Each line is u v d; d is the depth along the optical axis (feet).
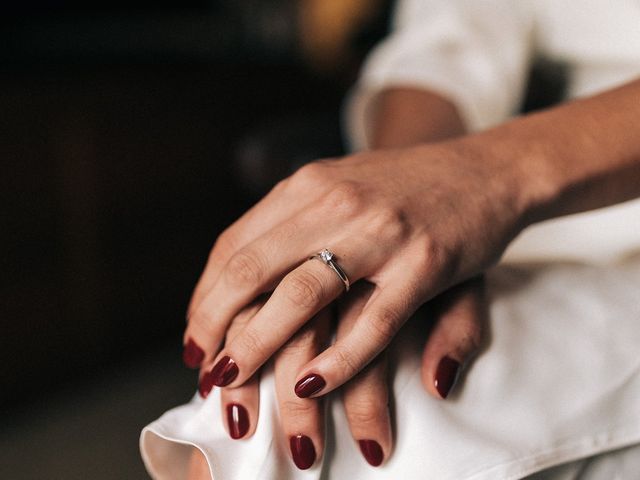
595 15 2.18
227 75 5.14
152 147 4.62
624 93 1.52
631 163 1.46
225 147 5.20
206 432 1.33
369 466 1.31
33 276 3.98
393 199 1.36
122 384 4.39
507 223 1.40
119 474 3.32
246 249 1.36
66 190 4.10
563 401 1.32
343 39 5.71
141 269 4.66
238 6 5.79
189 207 4.97
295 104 5.85
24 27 4.58
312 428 1.28
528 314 1.41
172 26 5.38
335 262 1.32
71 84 4.05
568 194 1.44
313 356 1.31
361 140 2.61
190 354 1.40
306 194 1.41
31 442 3.69
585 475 1.34
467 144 1.47
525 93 2.48
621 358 1.37
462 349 1.34
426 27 2.44
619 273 1.50
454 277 1.37
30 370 4.04
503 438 1.28
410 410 1.30
